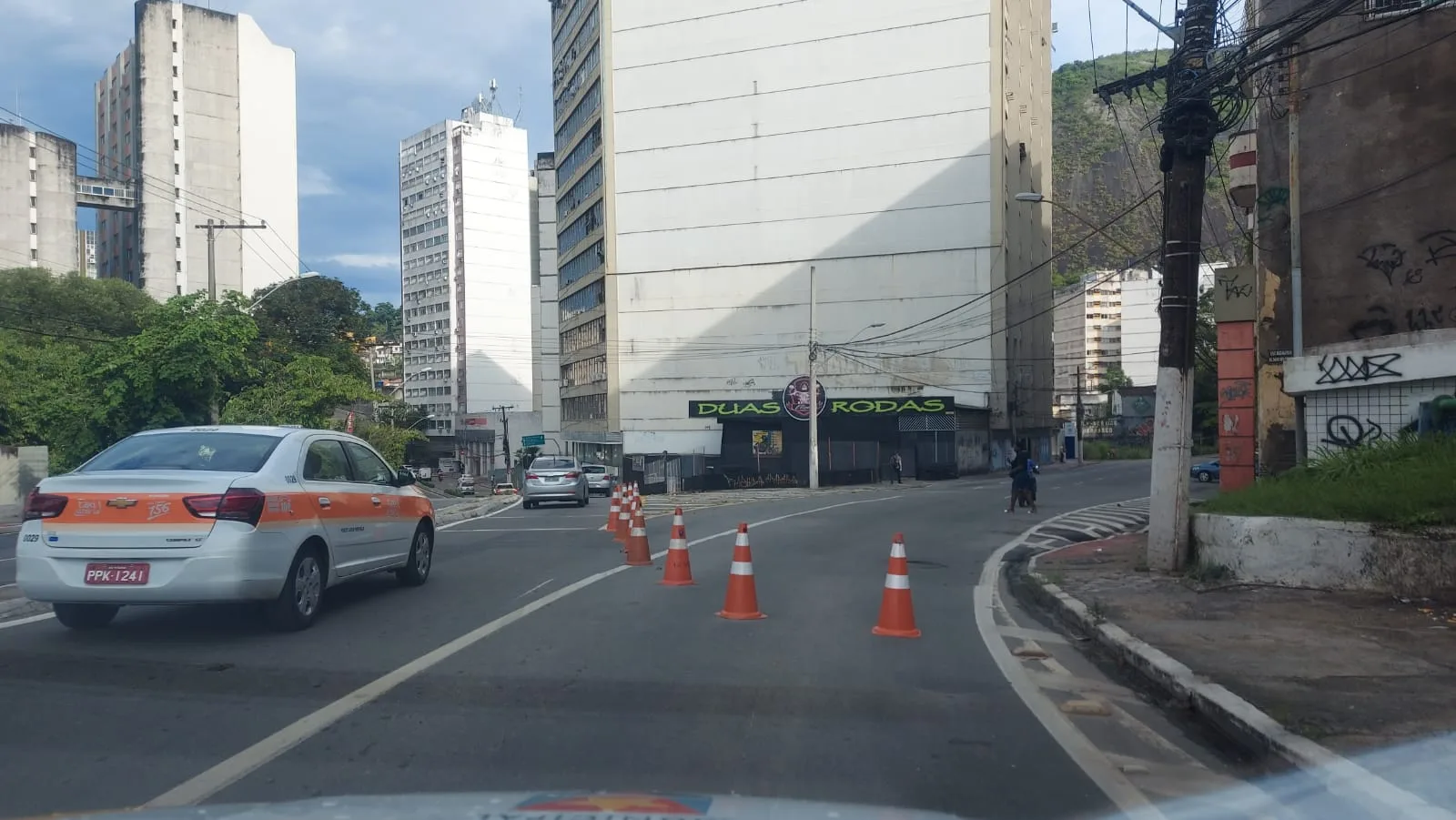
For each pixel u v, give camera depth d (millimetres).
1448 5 14594
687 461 57625
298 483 9000
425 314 124562
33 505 8164
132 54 82875
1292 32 11766
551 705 6605
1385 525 10039
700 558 14828
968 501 28250
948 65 56250
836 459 53969
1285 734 5656
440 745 5715
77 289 53062
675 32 62969
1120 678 7688
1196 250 12250
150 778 5121
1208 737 6156
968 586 12414
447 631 9062
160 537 7922
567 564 13969
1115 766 5527
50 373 40406
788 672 7633
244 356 34281
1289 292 16516
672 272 62969
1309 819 4762
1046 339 72688
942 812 4449
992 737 6031
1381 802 4672
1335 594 10062
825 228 58938
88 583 7891
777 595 11320
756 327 60719
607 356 64812
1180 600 10203
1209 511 12141
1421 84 14930
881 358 57469
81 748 5637
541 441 87312
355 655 8023
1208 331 48250
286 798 4805
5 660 7805
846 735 6008
